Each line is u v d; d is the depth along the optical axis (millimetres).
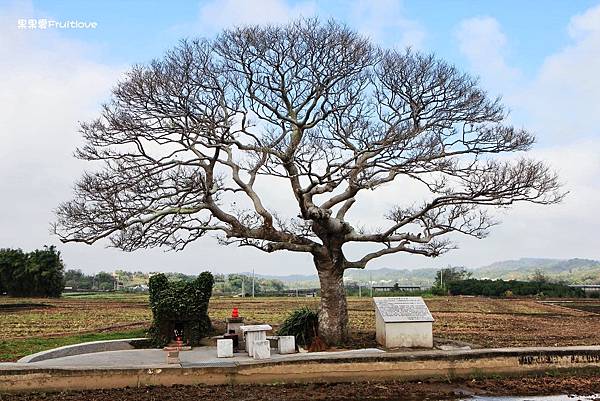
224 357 18125
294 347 18953
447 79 18859
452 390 15070
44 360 17391
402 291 69188
